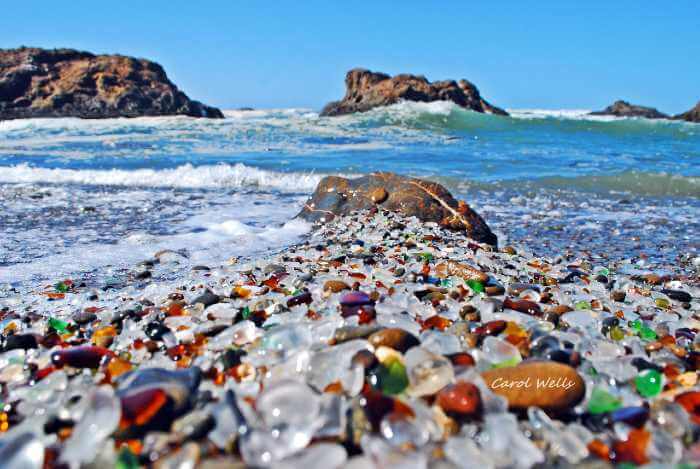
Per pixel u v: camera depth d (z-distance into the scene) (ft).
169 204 2.95
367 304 1.01
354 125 8.36
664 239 2.34
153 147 5.97
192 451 0.50
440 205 2.20
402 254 1.60
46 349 0.90
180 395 0.60
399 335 0.75
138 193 3.32
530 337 0.84
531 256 1.82
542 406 0.62
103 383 0.73
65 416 0.60
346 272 1.38
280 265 1.49
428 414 0.58
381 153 5.54
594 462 0.52
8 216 2.49
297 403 0.55
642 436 0.57
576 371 0.67
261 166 4.55
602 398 0.64
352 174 4.20
